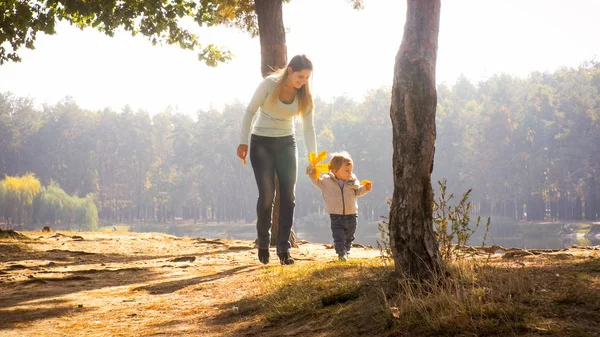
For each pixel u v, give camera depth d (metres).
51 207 128.50
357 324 3.86
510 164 105.50
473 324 3.32
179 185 152.12
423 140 4.37
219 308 5.25
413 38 4.45
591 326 3.11
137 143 176.12
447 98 134.50
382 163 120.44
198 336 4.39
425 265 4.30
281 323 4.40
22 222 135.38
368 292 4.41
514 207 108.62
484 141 107.44
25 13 14.35
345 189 7.08
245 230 129.88
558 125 103.94
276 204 11.41
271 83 7.08
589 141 98.94
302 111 7.24
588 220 98.69
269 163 7.25
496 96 124.25
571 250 6.64
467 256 5.80
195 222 153.25
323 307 4.48
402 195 4.41
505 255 6.14
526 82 132.62
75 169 171.38
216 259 9.33
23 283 7.46
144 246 12.12
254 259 8.98
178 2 15.66
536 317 3.27
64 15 15.79
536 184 103.50
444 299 3.68
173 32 15.88
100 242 12.78
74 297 6.40
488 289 3.76
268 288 5.55
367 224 113.94
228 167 146.12
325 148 123.75
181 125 173.12
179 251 11.18
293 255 8.91
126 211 175.38
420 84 4.38
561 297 3.51
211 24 15.88
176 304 5.68
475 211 115.25
